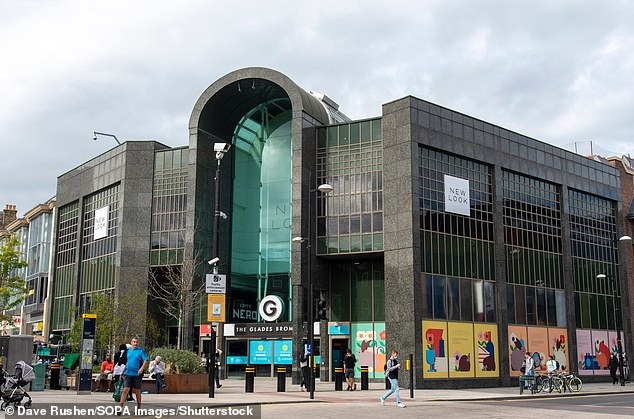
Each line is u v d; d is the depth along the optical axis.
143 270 44.25
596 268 48.03
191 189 43.59
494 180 40.84
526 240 42.66
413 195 35.81
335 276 40.50
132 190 45.66
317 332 39.72
